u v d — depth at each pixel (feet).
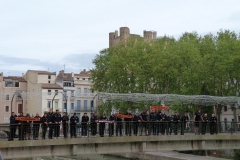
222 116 289.74
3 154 94.63
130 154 202.90
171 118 124.98
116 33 419.74
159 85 236.22
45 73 315.37
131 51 252.62
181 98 138.10
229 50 216.95
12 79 309.83
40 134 108.06
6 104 279.28
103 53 281.95
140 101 139.44
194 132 127.03
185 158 176.96
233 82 217.15
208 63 215.92
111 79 255.50
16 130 103.04
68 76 341.62
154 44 257.75
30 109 270.26
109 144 110.42
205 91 219.41
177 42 253.65
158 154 193.98
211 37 242.78
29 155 98.32
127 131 114.32
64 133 103.76
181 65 230.07
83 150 106.22
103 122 109.81
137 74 239.91
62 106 277.23
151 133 120.37
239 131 134.51
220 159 176.55
